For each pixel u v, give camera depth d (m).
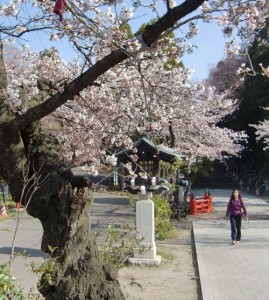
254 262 11.80
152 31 3.94
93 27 3.71
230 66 39.78
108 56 4.17
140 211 11.80
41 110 4.65
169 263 11.93
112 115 8.46
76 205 4.86
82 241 4.90
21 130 5.09
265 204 28.28
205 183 44.25
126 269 11.16
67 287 4.78
